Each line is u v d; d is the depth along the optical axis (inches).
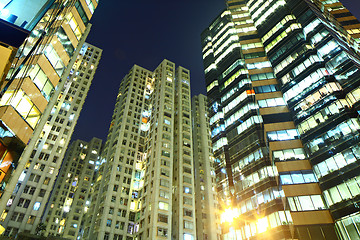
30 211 2493.8
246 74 2337.6
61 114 3292.3
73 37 1451.8
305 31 2007.9
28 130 954.7
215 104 2837.1
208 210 3129.9
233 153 2031.3
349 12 2474.2
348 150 1334.9
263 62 2235.5
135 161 3339.1
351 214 1188.5
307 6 2123.5
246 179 1791.3
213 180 3481.8
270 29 2393.0
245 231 1592.0
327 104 1555.1
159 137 3260.3
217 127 2662.4
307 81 1758.1
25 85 974.4
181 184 2997.0
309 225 1286.9
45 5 936.3
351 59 1574.8
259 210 1571.1
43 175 2746.1
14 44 605.0
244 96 2213.3
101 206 2854.3
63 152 3016.7
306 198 1381.6
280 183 1494.8
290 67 1951.3
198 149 3779.5
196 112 4323.3
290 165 1536.7
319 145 1488.7
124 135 3548.2
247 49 2415.1
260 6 2760.8
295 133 1670.8
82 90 3725.4
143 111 3993.6
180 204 2815.0
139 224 2677.2
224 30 3139.8
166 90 3939.5
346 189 1259.2
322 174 1401.3
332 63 1664.6
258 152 1798.7
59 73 1250.0
